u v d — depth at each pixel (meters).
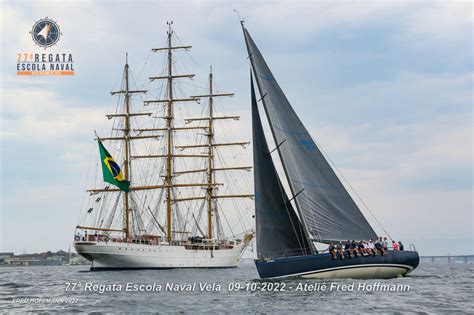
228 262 143.62
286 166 63.97
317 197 64.50
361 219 65.56
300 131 65.94
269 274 61.09
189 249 133.88
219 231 153.00
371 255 62.22
